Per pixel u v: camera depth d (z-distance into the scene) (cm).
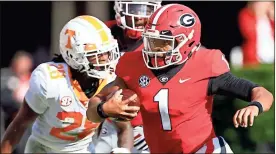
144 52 1195
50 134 1395
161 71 1205
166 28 1177
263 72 1909
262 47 2238
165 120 1212
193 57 1210
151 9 1501
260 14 2258
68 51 1305
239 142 1958
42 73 1315
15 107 2147
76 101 1323
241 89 1168
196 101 1202
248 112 1090
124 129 1433
